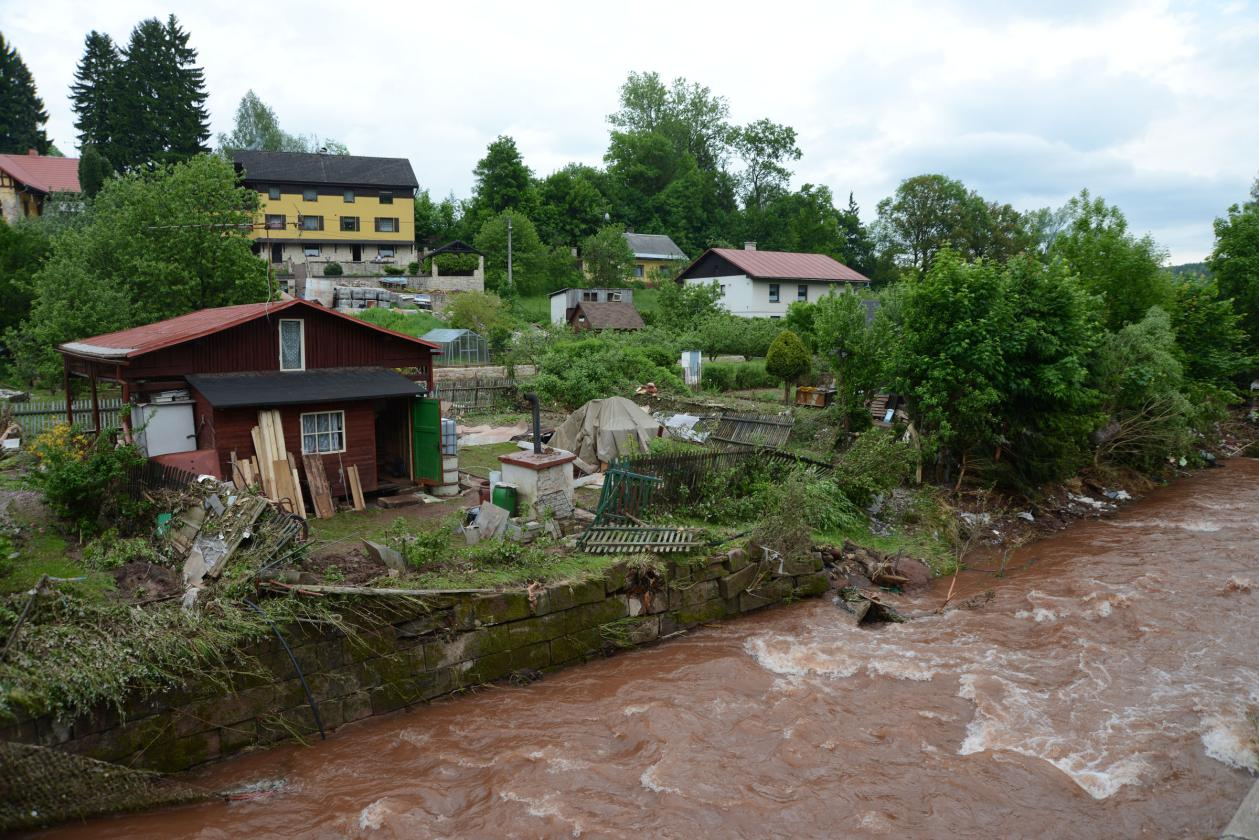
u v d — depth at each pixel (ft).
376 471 53.21
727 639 42.50
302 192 188.75
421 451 55.52
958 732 32.63
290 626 31.53
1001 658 39.50
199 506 37.37
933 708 34.50
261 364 51.62
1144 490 78.28
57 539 38.91
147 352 46.19
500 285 189.57
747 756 30.89
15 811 25.27
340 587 33.04
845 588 48.88
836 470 60.54
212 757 29.84
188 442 49.14
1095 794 28.32
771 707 34.68
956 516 62.44
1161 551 56.39
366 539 43.93
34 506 43.09
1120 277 93.91
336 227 192.75
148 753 28.27
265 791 28.76
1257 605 45.50
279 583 32.37
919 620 45.21
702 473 54.80
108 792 26.71
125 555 35.94
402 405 57.11
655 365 108.58
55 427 48.78
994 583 51.29
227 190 101.50
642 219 261.44
